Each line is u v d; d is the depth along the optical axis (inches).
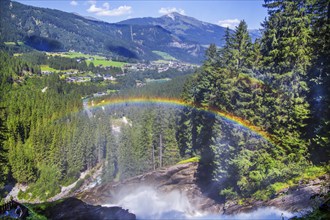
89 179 2893.7
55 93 6033.5
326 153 885.2
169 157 2053.4
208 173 1434.5
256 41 1169.4
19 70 7273.6
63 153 2938.0
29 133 3437.5
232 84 1130.0
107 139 2977.4
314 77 950.4
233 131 1082.1
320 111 925.8
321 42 917.8
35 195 2667.3
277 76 950.4
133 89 6279.5
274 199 852.6
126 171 2500.0
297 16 940.6
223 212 1090.7
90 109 5610.2
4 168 2588.6
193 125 1754.4
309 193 745.6
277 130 985.5
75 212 743.7
